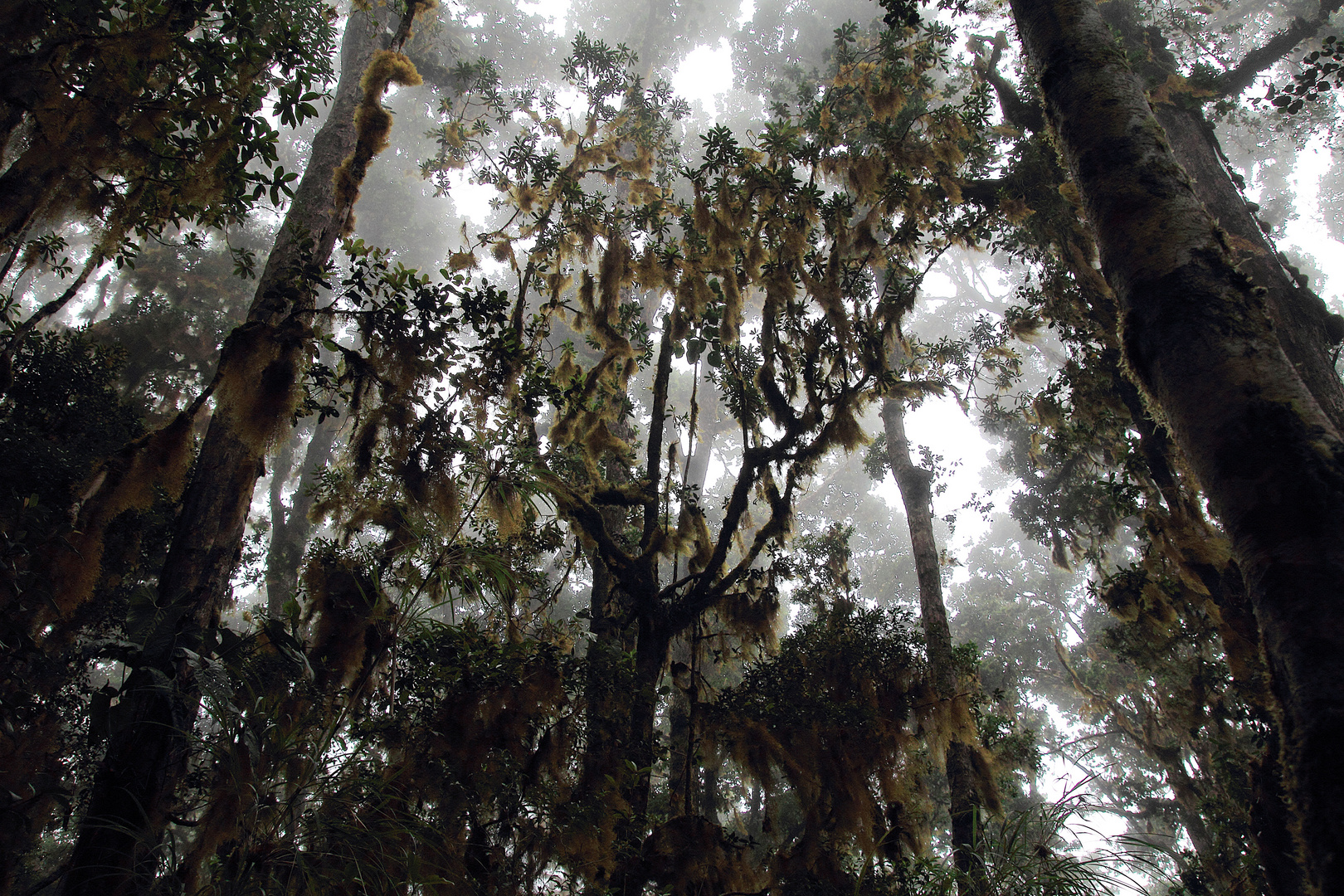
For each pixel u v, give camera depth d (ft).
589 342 27.04
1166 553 23.88
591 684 18.69
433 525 16.80
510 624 19.42
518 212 28.84
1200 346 7.50
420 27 37.24
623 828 18.16
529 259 26.40
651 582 23.21
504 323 19.06
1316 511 6.21
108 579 22.43
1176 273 8.04
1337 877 5.18
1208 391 7.28
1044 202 27.20
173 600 12.78
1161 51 33.99
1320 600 5.90
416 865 10.88
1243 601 21.31
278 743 10.59
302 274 17.15
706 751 21.75
